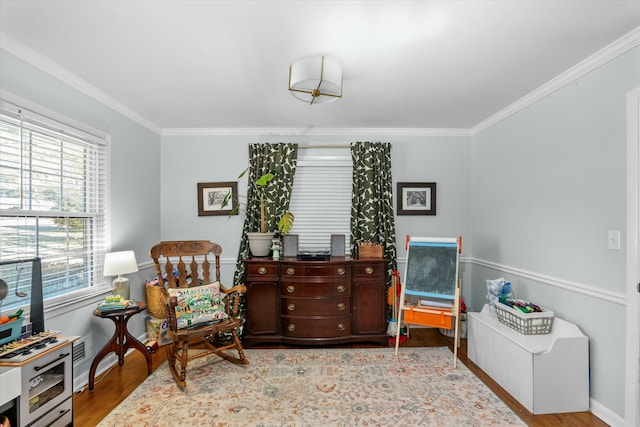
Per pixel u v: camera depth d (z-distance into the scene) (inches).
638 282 72.0
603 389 80.1
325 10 63.1
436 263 119.3
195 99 111.3
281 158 143.8
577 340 83.5
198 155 147.7
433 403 87.0
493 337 99.6
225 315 110.7
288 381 98.8
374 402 87.4
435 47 77.2
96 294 102.8
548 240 99.3
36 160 84.9
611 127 78.3
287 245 138.1
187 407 85.3
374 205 142.3
